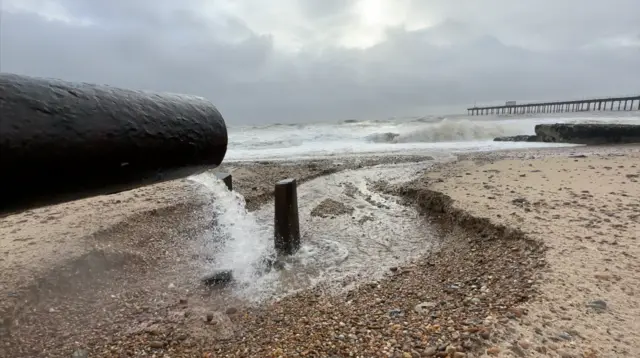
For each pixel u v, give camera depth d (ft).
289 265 15.89
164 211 21.01
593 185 22.90
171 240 18.17
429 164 39.37
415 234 19.71
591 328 8.19
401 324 9.54
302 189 30.35
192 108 4.73
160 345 9.93
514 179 26.18
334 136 77.46
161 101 4.41
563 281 10.41
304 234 20.07
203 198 23.43
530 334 8.04
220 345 9.84
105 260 14.84
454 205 20.39
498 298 10.14
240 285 14.05
